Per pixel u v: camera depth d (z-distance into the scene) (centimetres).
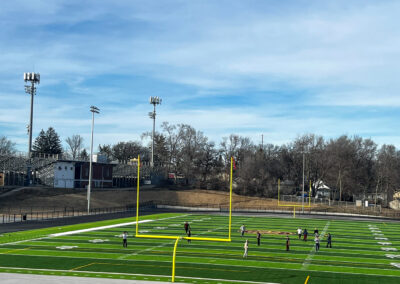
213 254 3928
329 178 12181
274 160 13338
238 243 4656
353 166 11975
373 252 4209
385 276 3106
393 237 5472
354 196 12500
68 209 8306
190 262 3519
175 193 11038
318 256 3928
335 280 2958
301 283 2855
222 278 2958
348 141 12388
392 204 12144
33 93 9881
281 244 4653
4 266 3253
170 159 13112
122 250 4053
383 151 13012
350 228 6519
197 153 12938
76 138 18125
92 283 2692
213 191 11700
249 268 3319
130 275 3002
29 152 9806
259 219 7731
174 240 4794
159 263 3459
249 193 12319
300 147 13088
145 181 12656
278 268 3341
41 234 5009
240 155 13712
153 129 12588
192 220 7181
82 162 10544
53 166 9938
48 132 15738
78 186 10538
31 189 9025
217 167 13412
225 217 7956
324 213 9400
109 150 18300
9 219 6412
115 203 9619
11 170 9469
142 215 7900
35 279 2794
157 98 12369
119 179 11950
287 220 7656
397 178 12038
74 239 4678
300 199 10944
